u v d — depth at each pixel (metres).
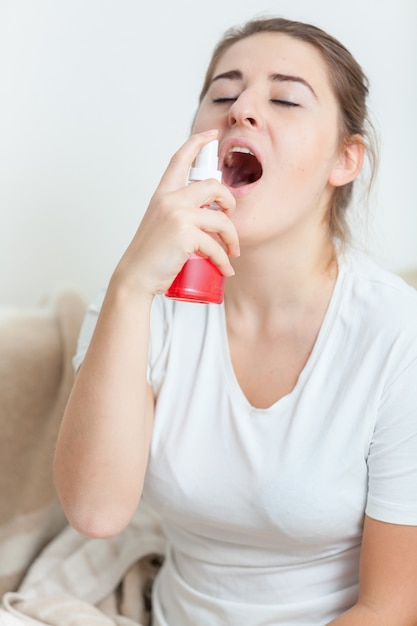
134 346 1.04
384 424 1.07
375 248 1.69
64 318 1.54
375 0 1.65
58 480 1.11
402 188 1.68
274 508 1.09
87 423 1.06
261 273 1.12
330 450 1.08
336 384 1.10
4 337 1.48
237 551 1.16
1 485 1.43
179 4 1.73
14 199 1.81
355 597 1.13
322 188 1.12
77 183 1.81
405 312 1.10
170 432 1.14
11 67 1.78
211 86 1.13
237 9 1.71
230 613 1.15
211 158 1.00
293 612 1.13
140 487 1.12
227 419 1.12
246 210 1.05
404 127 1.67
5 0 1.76
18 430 1.45
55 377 1.50
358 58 1.67
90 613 1.22
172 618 1.23
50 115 1.79
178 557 1.25
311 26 1.12
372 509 1.07
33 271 1.84
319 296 1.14
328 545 1.12
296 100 1.07
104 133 1.79
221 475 1.11
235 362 1.16
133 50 1.76
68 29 1.76
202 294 1.00
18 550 1.42
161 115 1.76
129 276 1.01
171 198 0.98
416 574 1.05
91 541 1.40
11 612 1.20
